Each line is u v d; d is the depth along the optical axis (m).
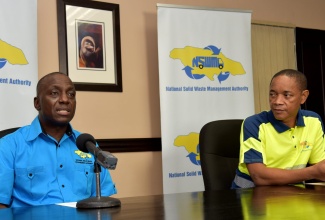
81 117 3.37
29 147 1.99
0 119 2.78
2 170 1.88
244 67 3.84
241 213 1.24
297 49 4.57
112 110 3.52
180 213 1.29
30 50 2.94
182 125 3.53
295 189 1.87
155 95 3.72
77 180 2.04
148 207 1.44
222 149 2.48
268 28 4.36
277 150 2.36
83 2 3.43
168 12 3.55
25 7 2.93
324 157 2.44
